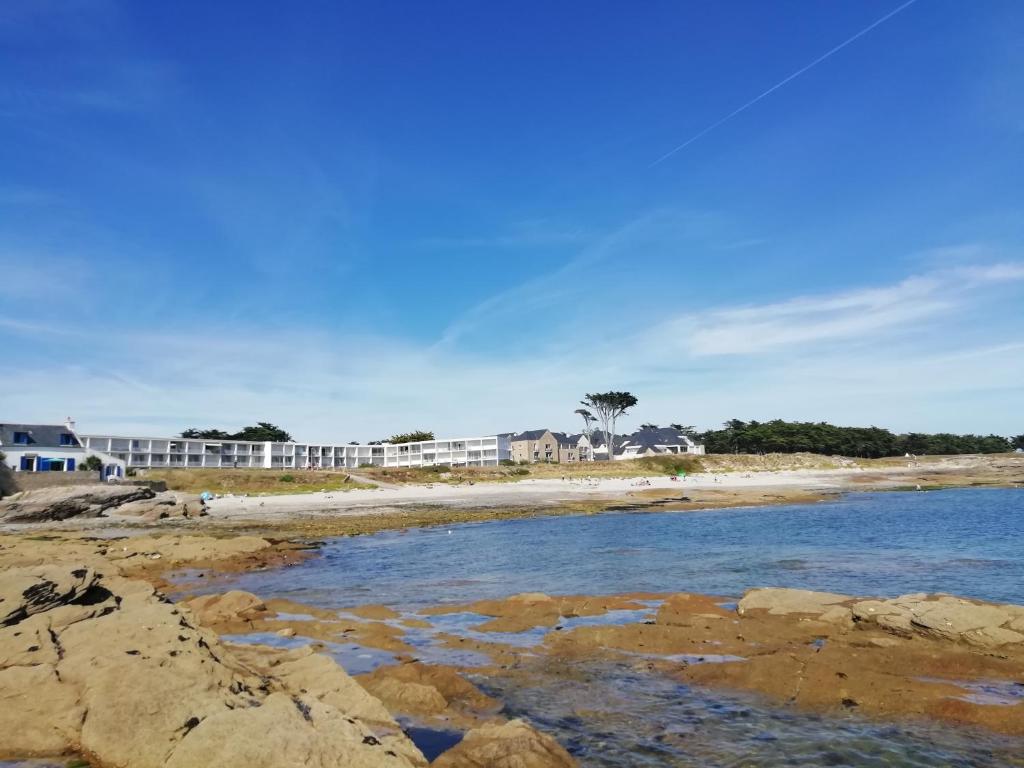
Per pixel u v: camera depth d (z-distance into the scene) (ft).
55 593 39.37
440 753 28.73
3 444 229.45
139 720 24.49
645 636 47.60
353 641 48.08
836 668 38.55
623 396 480.64
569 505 192.44
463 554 100.37
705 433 516.73
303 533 133.49
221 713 24.61
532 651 45.70
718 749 29.76
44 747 24.02
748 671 38.93
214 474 258.57
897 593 64.85
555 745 27.20
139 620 36.40
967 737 30.45
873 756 28.86
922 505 185.57
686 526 138.10
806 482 289.53
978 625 42.34
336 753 22.90
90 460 235.40
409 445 447.42
